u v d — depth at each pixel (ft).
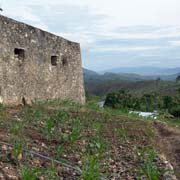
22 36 43.52
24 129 29.53
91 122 37.58
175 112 103.60
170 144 36.35
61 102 48.39
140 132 38.17
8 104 40.01
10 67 41.01
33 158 23.20
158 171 25.93
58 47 52.85
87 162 24.48
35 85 46.32
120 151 29.63
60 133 30.30
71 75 57.00
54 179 20.80
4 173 20.10
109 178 23.43
